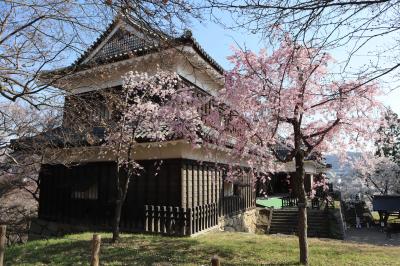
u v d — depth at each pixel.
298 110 7.10
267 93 7.07
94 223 12.47
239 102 7.38
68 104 6.31
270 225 18.16
